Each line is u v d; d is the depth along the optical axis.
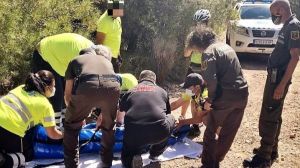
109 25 6.00
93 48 4.48
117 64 6.28
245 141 5.83
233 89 4.21
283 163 5.12
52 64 5.02
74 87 4.14
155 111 4.57
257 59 12.52
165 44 8.91
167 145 5.28
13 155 4.17
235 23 11.75
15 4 5.69
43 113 4.25
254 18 12.30
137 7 8.81
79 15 6.54
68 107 4.21
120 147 5.11
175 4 8.96
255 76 10.28
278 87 4.54
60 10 6.35
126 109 4.70
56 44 5.00
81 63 4.21
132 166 4.57
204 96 5.40
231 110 4.33
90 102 4.12
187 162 5.04
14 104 4.17
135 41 9.06
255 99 8.12
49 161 4.79
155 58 8.90
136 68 8.73
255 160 4.96
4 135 4.14
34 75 4.28
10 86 6.06
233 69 4.21
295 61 4.41
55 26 5.89
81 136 4.96
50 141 4.82
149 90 4.72
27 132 4.69
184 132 5.59
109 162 4.70
